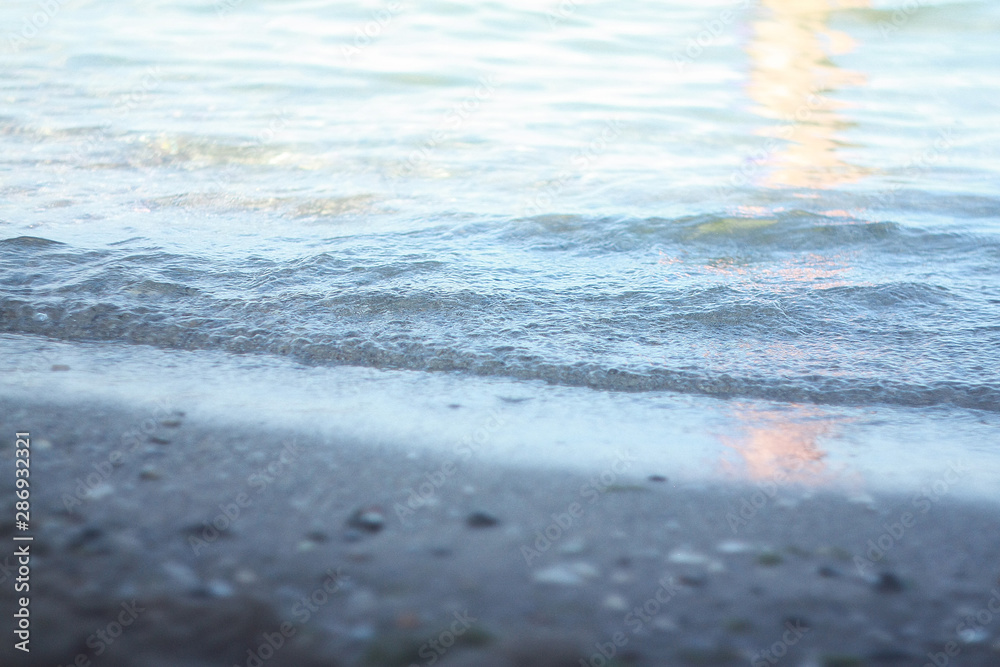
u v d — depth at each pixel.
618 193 5.75
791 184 6.05
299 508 2.19
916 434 2.86
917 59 10.02
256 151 6.39
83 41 9.44
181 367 3.15
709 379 3.22
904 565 2.07
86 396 2.81
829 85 9.05
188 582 1.84
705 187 5.93
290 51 9.35
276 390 3.00
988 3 11.43
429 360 3.32
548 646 1.72
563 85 8.66
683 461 2.61
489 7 11.00
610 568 2.00
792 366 3.35
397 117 7.44
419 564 1.97
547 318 3.69
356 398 2.97
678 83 8.88
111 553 1.92
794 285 4.19
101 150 6.22
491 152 6.61
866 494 2.44
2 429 2.52
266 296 3.78
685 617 1.83
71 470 2.31
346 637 1.71
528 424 2.82
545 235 4.87
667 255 4.62
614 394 3.12
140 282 3.81
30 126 6.69
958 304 4.00
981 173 6.43
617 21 11.12
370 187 5.72
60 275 3.84
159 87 8.01
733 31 10.88
